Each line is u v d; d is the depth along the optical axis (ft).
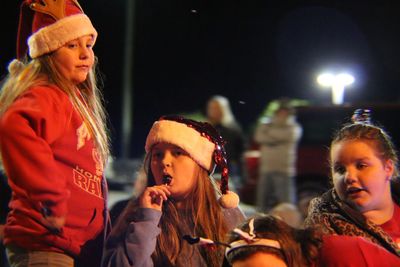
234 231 10.29
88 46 13.20
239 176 44.47
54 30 12.81
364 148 12.09
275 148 40.45
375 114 43.60
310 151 45.14
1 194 22.04
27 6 13.28
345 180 12.15
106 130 13.92
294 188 43.34
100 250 12.87
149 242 12.09
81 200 12.59
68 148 12.48
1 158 12.00
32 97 12.23
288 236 10.16
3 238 12.53
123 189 62.03
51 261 12.17
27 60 13.51
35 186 11.68
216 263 12.94
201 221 13.08
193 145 13.14
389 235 12.19
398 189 12.75
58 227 11.92
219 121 40.68
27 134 11.77
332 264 10.39
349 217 12.21
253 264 9.96
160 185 12.75
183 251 12.85
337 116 45.60
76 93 13.12
